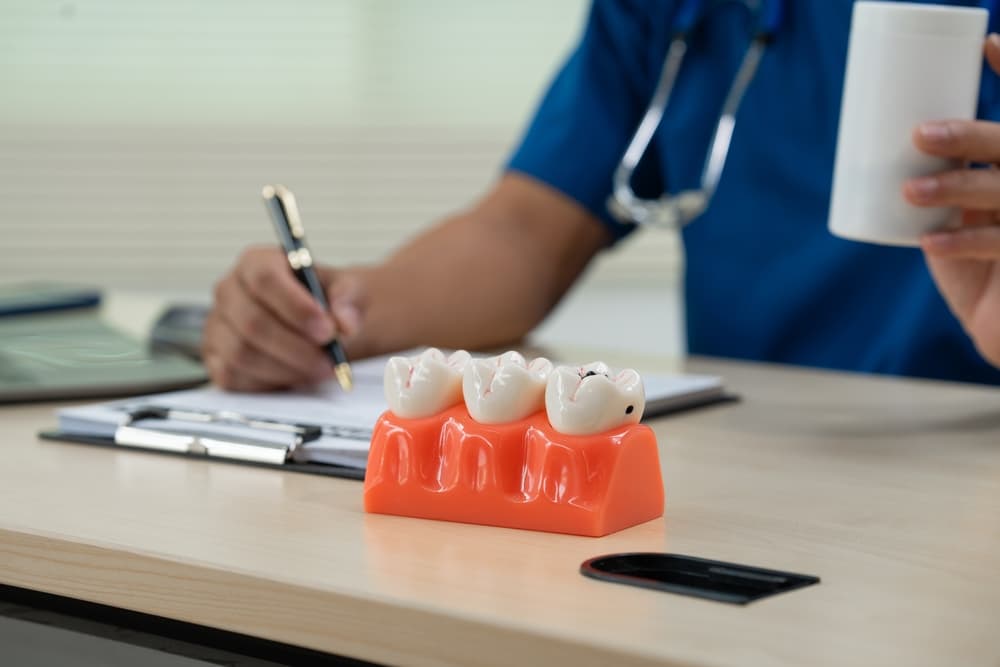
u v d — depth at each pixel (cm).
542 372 66
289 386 98
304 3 228
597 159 146
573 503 62
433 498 65
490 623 50
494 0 234
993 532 64
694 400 96
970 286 91
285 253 103
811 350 141
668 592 54
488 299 133
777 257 142
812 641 48
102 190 225
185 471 76
